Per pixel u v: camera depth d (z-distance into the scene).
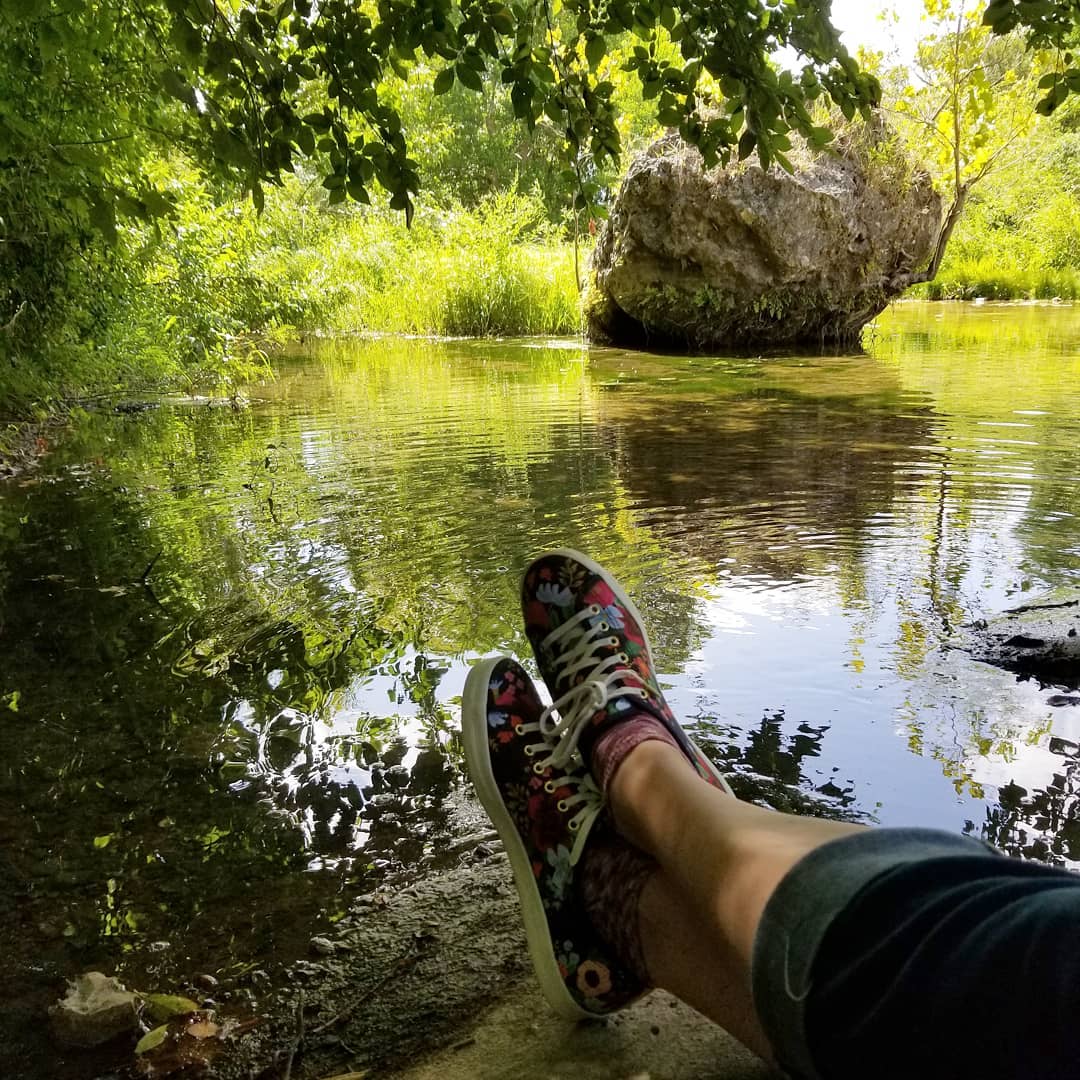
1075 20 1.79
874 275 7.50
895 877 0.55
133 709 1.51
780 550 2.19
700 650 1.65
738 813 0.74
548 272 10.11
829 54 1.73
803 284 7.32
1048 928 0.48
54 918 1.05
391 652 1.70
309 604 1.93
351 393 5.11
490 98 18.70
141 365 5.49
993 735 1.36
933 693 1.49
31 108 2.36
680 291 7.40
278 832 1.20
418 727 1.45
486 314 9.62
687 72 1.82
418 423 4.04
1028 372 5.19
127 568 2.19
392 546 2.29
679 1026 0.90
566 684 1.29
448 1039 0.89
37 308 4.07
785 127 1.79
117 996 0.92
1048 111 1.92
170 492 2.93
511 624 1.81
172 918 1.05
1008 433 3.44
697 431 3.68
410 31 1.67
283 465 3.27
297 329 10.02
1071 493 2.61
